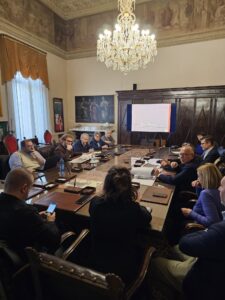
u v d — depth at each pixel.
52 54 6.64
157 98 6.19
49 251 1.44
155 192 1.96
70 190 1.98
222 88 5.52
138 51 3.80
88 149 4.38
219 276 1.05
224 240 1.00
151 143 6.39
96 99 7.17
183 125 6.05
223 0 5.38
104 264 1.21
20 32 5.33
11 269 1.10
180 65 6.09
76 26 7.00
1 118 5.01
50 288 0.93
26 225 1.26
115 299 0.73
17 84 5.32
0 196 1.32
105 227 1.20
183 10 5.82
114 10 6.39
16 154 3.02
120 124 6.71
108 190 1.24
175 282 1.32
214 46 5.68
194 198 2.27
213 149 3.38
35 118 6.01
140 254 1.43
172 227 2.18
